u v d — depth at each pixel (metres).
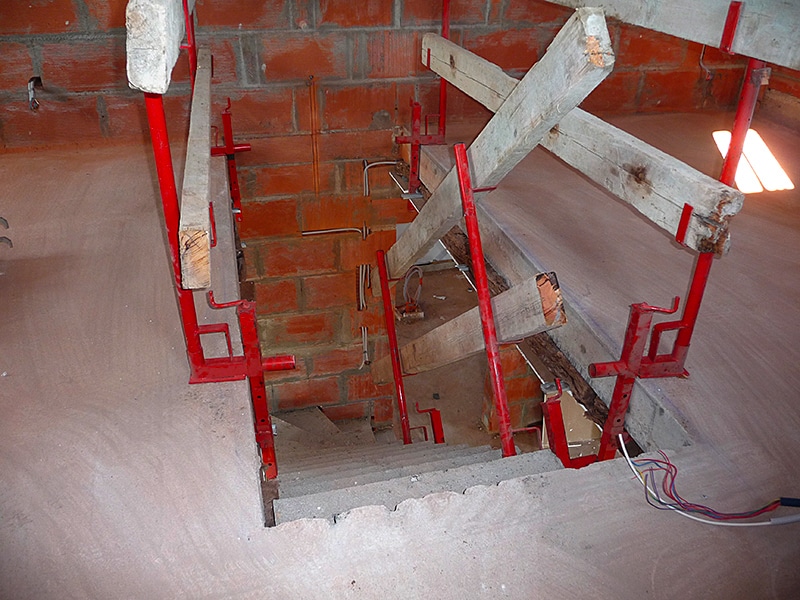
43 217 3.08
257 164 4.35
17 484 1.65
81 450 1.76
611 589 1.42
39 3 3.56
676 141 4.17
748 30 1.49
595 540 1.53
